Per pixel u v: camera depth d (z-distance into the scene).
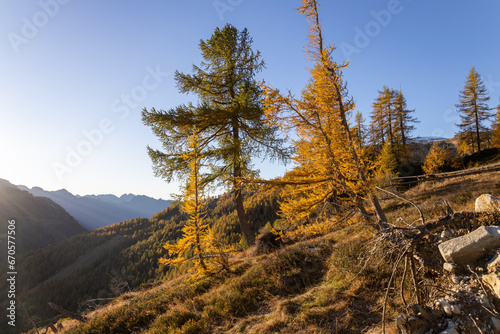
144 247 108.38
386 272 5.47
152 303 9.68
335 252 7.64
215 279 10.59
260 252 12.81
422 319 3.04
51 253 119.56
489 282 2.93
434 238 4.21
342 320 4.83
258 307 7.04
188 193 13.30
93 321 9.54
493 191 10.49
